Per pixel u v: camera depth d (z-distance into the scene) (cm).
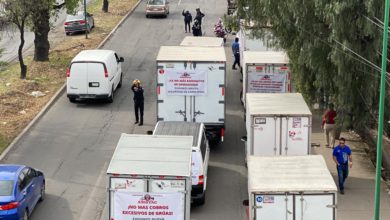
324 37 2122
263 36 2575
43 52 3825
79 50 4203
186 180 1505
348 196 2048
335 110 2448
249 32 3044
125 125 2823
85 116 2945
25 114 2938
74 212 1970
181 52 2553
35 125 2808
